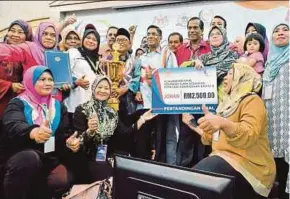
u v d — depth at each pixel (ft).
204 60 8.34
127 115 9.18
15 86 7.70
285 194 7.70
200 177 2.57
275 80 7.59
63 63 8.50
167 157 8.88
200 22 8.58
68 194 6.59
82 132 8.05
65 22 9.50
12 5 10.62
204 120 6.02
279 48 7.60
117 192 3.07
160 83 8.46
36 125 6.86
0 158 6.98
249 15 8.07
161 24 9.06
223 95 7.72
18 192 6.76
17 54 8.11
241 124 6.15
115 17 9.66
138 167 2.91
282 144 7.47
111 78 9.14
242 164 6.44
